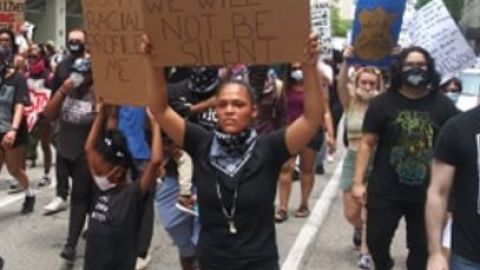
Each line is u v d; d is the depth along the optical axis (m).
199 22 4.08
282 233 8.91
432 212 4.20
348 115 7.47
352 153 7.52
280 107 8.56
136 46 4.89
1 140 9.07
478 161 4.05
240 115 4.11
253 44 4.00
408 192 5.70
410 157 5.67
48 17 32.09
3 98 9.01
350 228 9.34
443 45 7.71
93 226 5.21
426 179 5.66
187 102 5.87
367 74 7.35
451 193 4.34
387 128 5.74
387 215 5.75
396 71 5.72
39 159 13.21
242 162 4.09
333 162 14.70
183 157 6.02
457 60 7.73
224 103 4.13
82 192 7.27
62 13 32.59
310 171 9.67
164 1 4.10
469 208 4.08
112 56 5.01
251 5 3.96
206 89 5.86
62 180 9.42
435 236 4.20
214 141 4.16
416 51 5.68
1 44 9.37
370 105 5.87
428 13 7.76
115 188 5.20
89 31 5.07
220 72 5.84
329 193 11.39
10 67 9.12
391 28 7.28
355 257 8.05
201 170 4.16
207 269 4.17
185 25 4.10
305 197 9.72
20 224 8.88
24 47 12.44
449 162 4.14
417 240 5.76
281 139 4.11
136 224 5.21
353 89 7.43
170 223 6.22
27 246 8.01
